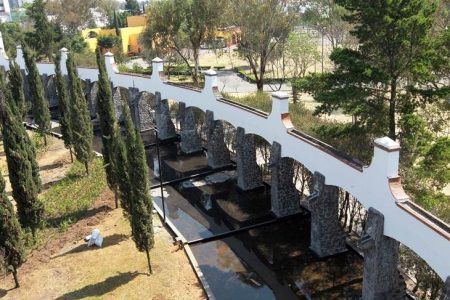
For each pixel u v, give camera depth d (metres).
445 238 16.00
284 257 26.92
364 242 20.08
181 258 25.88
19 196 25.67
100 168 37.88
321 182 24.88
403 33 24.48
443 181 24.66
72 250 26.38
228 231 30.03
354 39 56.44
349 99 26.67
